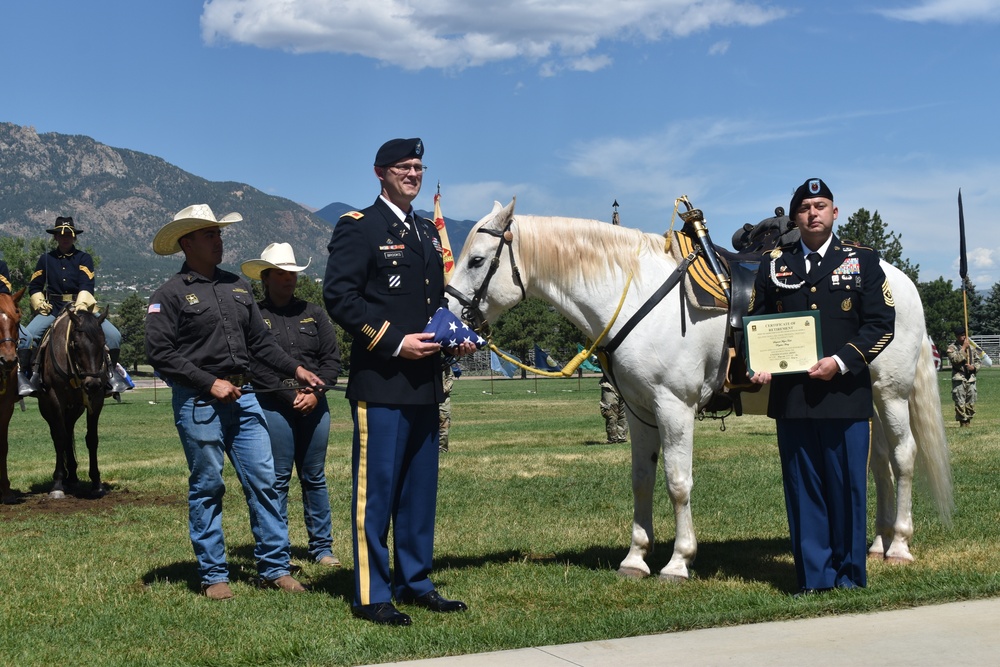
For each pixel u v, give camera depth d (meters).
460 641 4.94
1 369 10.09
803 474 5.87
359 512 5.67
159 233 6.18
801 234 6.03
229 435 6.32
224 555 6.30
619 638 4.99
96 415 11.19
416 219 5.86
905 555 6.82
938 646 4.72
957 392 18.62
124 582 6.66
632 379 6.28
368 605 5.60
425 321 5.71
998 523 8.13
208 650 5.07
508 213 6.27
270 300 7.42
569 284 6.33
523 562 7.04
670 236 6.41
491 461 13.71
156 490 11.45
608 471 12.29
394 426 5.65
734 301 6.16
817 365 5.68
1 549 7.91
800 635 4.96
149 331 6.02
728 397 6.52
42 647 5.17
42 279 11.82
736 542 7.76
